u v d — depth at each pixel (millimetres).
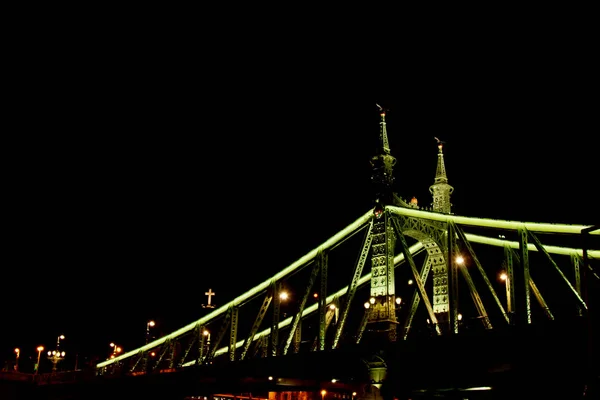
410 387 56938
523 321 49375
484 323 58656
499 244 65688
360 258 66625
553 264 50219
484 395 57438
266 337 90938
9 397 104562
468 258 74062
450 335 52875
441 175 78250
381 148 70688
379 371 58812
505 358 50406
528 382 49406
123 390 92750
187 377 81188
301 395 92250
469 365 53188
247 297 81125
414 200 73062
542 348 47562
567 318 45469
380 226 66188
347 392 84625
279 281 76562
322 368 65062
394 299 62906
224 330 81812
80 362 151000
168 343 94375
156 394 88375
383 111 74250
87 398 97500
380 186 68000
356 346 60656
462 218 58188
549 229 51219
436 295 66125
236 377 73625
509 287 55406
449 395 59125
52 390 103312
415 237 66688
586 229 36031
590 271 40875
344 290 79562
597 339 41875
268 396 92438
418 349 55406
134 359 114125
